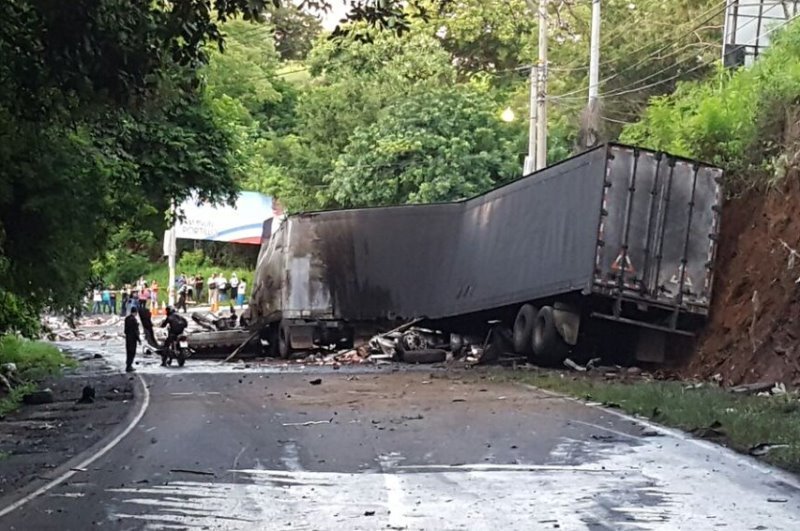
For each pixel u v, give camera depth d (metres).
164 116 23.03
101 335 46.97
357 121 53.25
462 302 27.44
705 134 24.20
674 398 15.41
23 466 11.06
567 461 10.40
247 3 11.28
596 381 19.64
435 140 46.91
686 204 21.48
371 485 9.27
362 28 12.23
